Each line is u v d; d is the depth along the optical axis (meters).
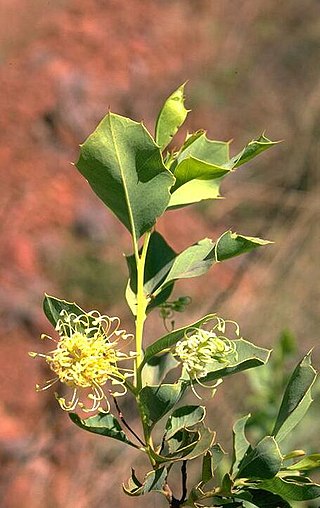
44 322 5.78
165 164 1.33
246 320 5.02
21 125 7.16
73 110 7.29
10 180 6.80
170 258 1.37
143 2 8.37
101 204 6.62
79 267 6.01
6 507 4.85
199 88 7.41
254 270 5.44
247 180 6.24
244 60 7.41
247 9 7.79
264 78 7.23
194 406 1.29
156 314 5.15
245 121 7.13
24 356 5.61
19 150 7.00
